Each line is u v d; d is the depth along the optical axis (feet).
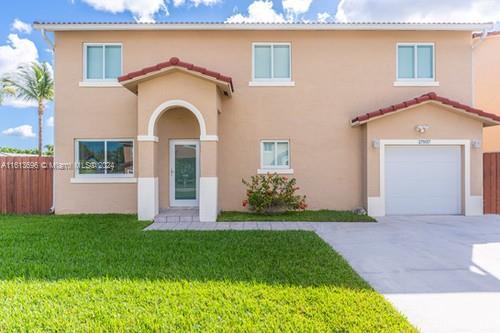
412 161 43.11
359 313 14.98
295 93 44.98
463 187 42.55
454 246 27.50
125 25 43.34
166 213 40.34
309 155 44.91
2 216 42.37
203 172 38.22
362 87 45.16
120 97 44.45
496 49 55.36
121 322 14.15
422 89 45.27
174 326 13.94
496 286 18.86
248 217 40.14
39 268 20.97
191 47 44.83
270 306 15.61
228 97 44.32
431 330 13.98
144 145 38.40
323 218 39.29
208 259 22.94
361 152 44.75
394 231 33.22
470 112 41.16
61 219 39.24
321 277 19.43
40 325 13.99
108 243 27.43
